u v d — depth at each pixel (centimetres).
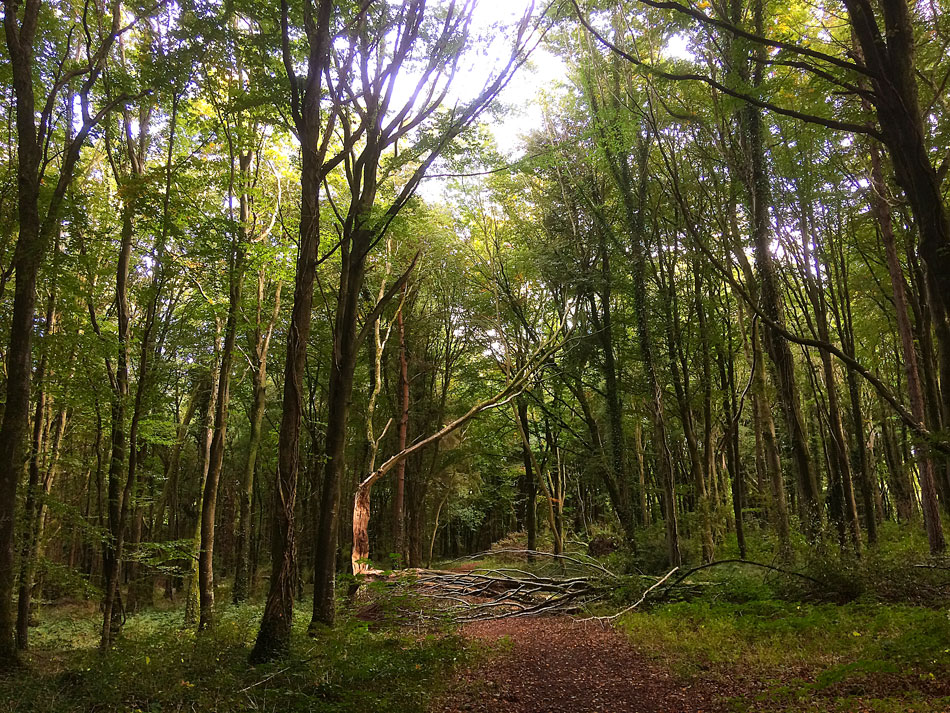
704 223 1419
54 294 1006
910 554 1200
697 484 1452
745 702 559
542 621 1123
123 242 1037
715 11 1052
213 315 1380
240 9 910
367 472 1764
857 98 1041
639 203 1472
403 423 2094
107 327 1216
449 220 2019
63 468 1505
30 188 823
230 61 1023
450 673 717
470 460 2458
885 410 2219
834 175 1287
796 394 1220
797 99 1120
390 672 675
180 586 2598
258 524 2772
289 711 541
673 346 1485
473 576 1385
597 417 1975
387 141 1025
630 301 1706
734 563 1308
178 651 757
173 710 552
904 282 1390
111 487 1013
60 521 1139
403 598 1066
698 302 1482
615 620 1038
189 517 2689
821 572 995
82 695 594
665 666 720
